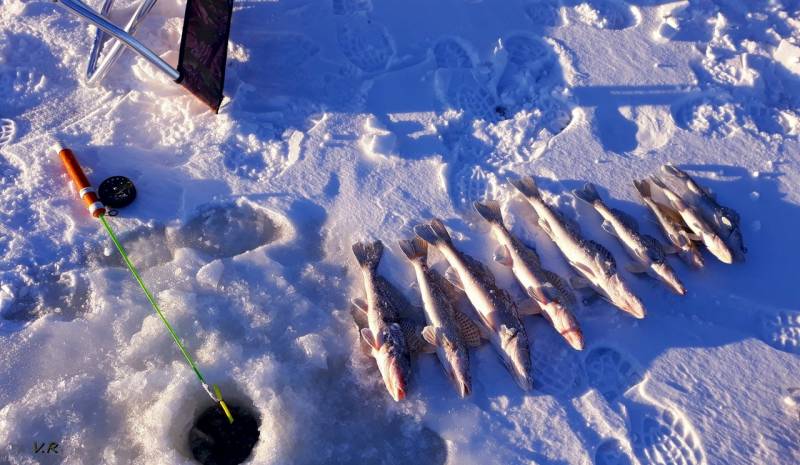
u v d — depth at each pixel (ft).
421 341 3.55
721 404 3.41
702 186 4.15
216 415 3.42
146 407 3.36
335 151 4.32
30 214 4.04
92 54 4.47
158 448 3.17
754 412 3.38
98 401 3.38
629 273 3.86
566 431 3.33
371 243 3.91
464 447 3.28
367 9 5.00
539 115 4.47
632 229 3.84
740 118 4.46
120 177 4.09
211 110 4.46
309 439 3.30
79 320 3.64
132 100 4.50
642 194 4.03
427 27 4.93
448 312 3.55
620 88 4.60
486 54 4.81
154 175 4.20
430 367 3.53
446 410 3.39
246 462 3.20
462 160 4.33
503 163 4.28
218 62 4.26
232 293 3.75
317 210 4.10
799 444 3.29
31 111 4.53
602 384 3.51
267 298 3.72
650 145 4.38
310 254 3.96
